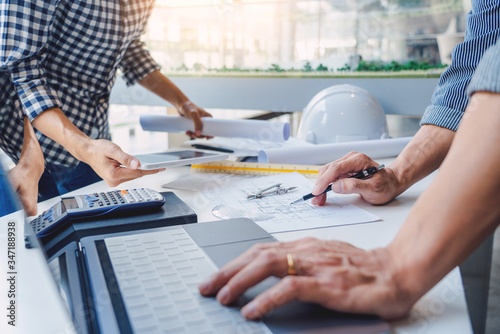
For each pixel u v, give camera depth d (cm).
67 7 94
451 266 34
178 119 118
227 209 63
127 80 130
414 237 35
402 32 127
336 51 135
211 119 112
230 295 34
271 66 144
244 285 34
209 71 151
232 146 107
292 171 86
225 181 81
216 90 152
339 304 33
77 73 108
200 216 61
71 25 97
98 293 35
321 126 109
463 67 69
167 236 48
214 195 71
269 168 86
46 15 84
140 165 70
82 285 37
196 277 38
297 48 140
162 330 30
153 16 151
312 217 59
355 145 95
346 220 58
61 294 35
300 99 143
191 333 30
